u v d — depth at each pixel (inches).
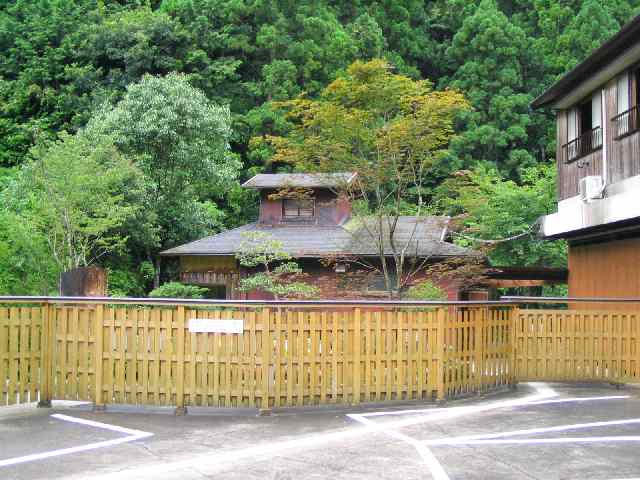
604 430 277.7
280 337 308.3
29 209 870.4
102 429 277.7
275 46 1512.1
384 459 231.8
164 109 1067.9
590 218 599.8
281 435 267.4
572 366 409.1
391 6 1663.4
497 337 377.7
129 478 209.2
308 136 620.1
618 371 406.0
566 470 218.5
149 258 1024.2
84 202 788.0
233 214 1389.0
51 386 321.7
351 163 606.2
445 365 338.0
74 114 1434.5
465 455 237.1
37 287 797.9
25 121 1480.1
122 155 964.0
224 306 306.7
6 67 1561.3
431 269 663.8
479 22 1547.7
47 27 1571.1
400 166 634.2
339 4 1674.5
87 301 314.7
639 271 574.2
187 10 1547.7
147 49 1439.5
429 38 1707.7
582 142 665.6
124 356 312.2
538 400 352.2
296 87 1473.9
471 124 1446.9
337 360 317.1
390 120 612.1
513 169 1421.0
